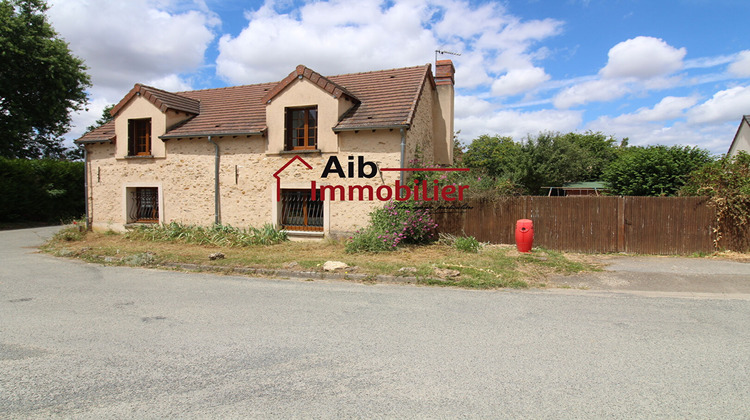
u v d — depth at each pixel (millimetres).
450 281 7059
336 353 3947
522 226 9133
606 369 3564
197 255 9461
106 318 5113
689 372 3502
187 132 12047
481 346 4121
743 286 6832
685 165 17266
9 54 21156
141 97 12633
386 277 7336
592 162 37344
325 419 2760
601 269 7930
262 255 9305
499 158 35188
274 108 11250
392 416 2797
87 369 3600
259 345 4164
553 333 4504
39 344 4211
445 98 13391
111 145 13219
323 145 10828
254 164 11562
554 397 3064
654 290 6672
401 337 4391
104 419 2783
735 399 3031
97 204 13539
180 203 12391
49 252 10805
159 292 6551
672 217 9422
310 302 5898
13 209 18719
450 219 10609
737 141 25297
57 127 26406
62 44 24266
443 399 3039
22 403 3006
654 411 2861
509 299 6059
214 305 5734
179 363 3723
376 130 10344
